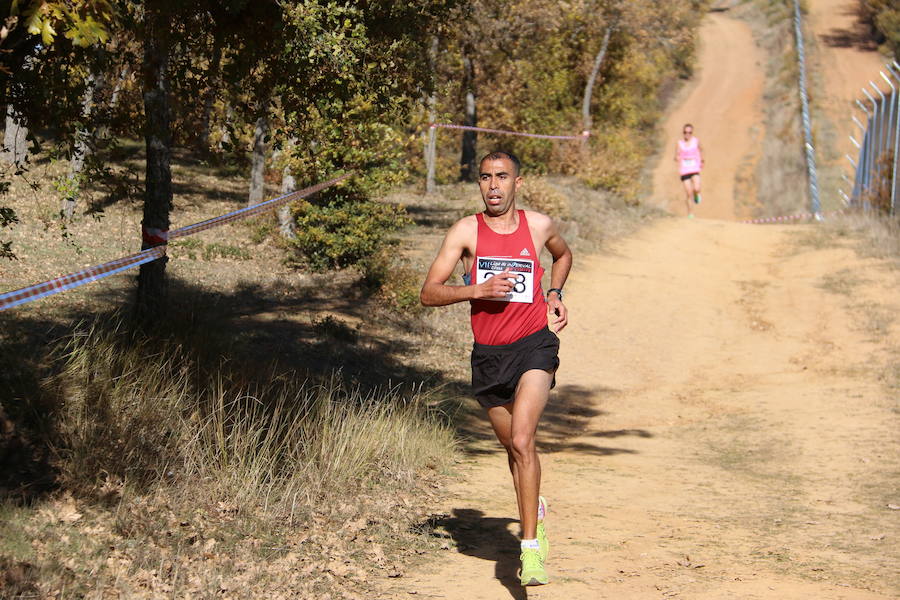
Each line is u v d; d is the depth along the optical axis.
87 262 22.94
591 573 8.38
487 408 7.92
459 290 7.28
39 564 6.96
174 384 11.71
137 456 9.38
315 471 10.42
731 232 41.12
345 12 11.70
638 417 19.33
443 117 29.34
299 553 8.26
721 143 71.69
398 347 22.67
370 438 12.23
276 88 12.69
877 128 46.72
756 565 8.83
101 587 6.77
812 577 8.45
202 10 11.16
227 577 7.40
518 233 7.68
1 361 10.73
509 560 8.76
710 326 27.66
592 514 10.98
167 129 13.38
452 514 10.47
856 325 26.31
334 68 11.95
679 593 7.83
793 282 32.06
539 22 42.19
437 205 41.41
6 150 11.17
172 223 30.92
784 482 13.24
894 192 40.19
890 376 21.17
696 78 87.50
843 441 16.02
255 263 27.78
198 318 17.95
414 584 7.84
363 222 27.52
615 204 46.88
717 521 10.78
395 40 12.87
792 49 89.25
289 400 13.24
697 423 18.48
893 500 12.00
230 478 9.48
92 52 9.87
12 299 5.57
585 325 27.16
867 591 8.00
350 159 26.88
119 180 11.65
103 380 10.59
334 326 21.94
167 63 12.54
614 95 59.06
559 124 52.81
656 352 25.20
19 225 25.36
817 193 57.69
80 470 8.78
